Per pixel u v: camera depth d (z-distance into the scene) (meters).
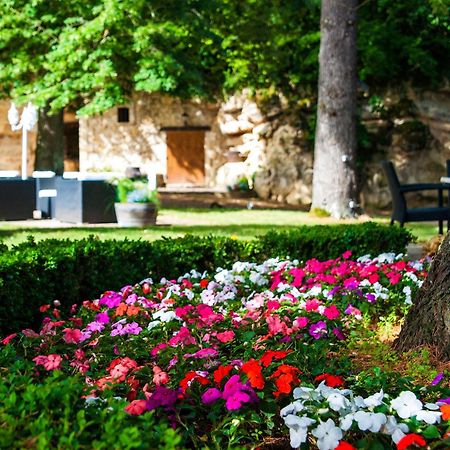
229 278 6.04
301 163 22.59
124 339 4.45
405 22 21.66
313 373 3.70
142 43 17.12
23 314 5.59
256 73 22.00
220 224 14.80
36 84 18.38
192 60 19.33
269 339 4.34
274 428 3.35
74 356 4.04
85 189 14.85
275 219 16.31
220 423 3.17
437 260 4.34
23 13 18.06
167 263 6.94
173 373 3.69
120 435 2.30
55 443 2.40
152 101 27.03
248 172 23.84
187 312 4.71
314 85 22.41
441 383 3.60
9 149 27.14
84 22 18.16
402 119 21.38
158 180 26.31
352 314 5.15
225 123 24.66
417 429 2.95
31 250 5.91
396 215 12.12
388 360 4.34
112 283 6.51
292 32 21.77
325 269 6.48
